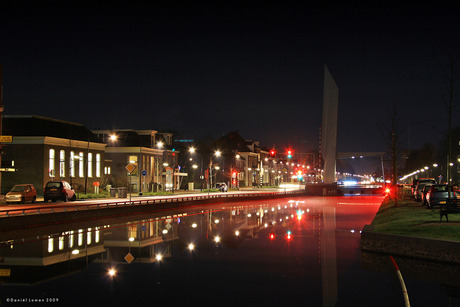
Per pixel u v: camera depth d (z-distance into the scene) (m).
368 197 82.25
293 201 68.88
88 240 25.83
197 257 20.53
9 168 50.09
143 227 32.66
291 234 28.70
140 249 22.67
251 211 48.56
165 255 21.02
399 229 22.45
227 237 27.23
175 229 31.44
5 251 22.02
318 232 29.69
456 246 17.78
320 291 14.63
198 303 13.25
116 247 23.30
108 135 83.31
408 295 14.16
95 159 70.06
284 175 173.25
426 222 24.09
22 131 59.34
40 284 15.38
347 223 35.22
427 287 15.09
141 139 83.56
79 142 65.81
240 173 130.50
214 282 15.77
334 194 87.12
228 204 61.16
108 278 16.33
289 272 17.45
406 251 19.89
